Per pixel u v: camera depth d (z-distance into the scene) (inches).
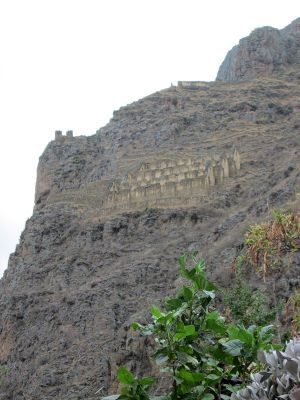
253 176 3329.2
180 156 3752.5
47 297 3053.6
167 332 410.3
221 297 1298.0
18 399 2642.7
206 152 3769.7
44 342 2810.0
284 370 331.6
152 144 3988.7
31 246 3496.6
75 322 2785.4
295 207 2474.2
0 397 2699.3
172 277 2817.4
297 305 970.7
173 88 4475.9
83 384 2448.3
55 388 2516.0
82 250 3282.5
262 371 351.3
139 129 4141.2
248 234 991.6
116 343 2476.6
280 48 5098.4
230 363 412.8
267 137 3789.4
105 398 402.9
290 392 325.1
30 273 3312.0
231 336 415.2
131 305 2733.8
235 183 3297.2
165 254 2972.4
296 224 900.6
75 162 4060.0
